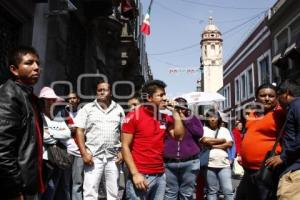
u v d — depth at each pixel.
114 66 15.67
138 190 3.81
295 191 3.67
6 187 2.66
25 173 2.75
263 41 22.80
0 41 6.45
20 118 2.80
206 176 6.61
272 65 20.97
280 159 3.94
